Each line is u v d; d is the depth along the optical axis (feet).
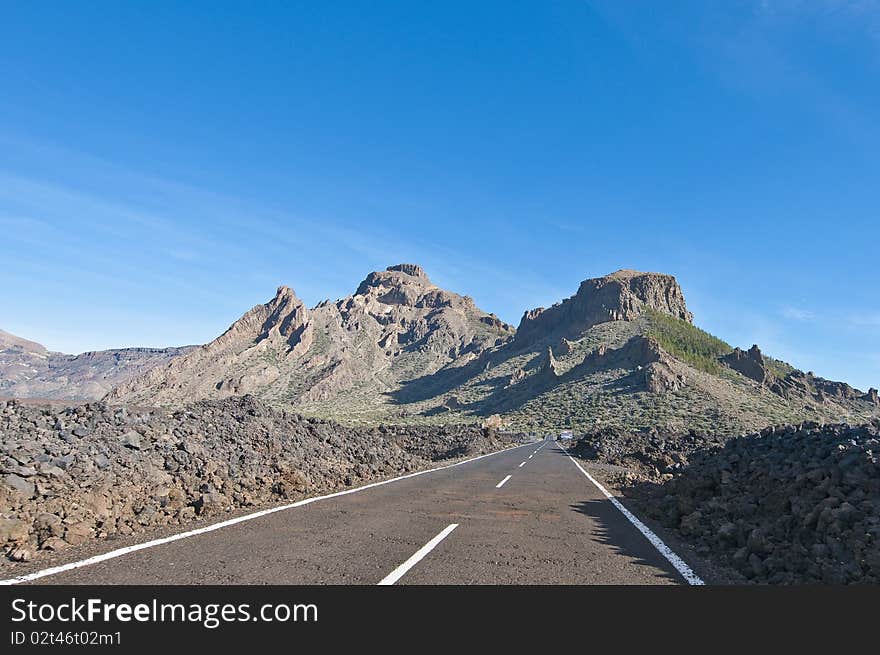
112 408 39.99
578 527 31.04
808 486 31.86
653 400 281.54
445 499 40.01
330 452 58.90
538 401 354.74
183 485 33.37
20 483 25.44
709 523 31.27
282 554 21.52
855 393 399.85
